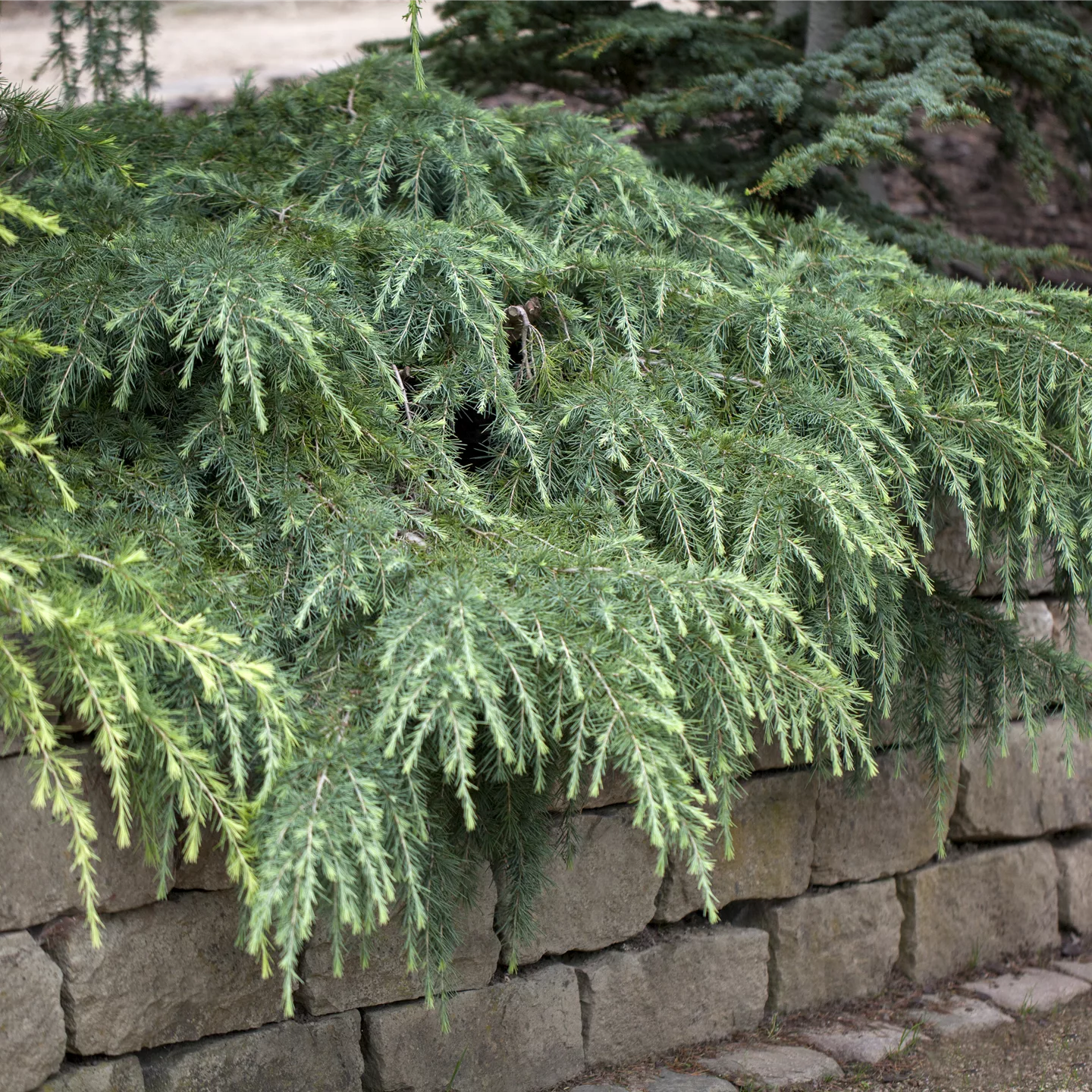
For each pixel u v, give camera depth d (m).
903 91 2.91
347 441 2.09
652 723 1.74
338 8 10.57
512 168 2.63
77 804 1.59
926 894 3.12
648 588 1.87
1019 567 2.52
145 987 2.00
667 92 3.30
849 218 3.55
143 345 1.92
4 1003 1.83
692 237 2.67
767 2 4.03
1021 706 2.58
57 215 1.71
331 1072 2.25
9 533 1.71
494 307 2.21
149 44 3.71
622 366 2.28
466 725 1.63
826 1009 2.98
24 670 1.58
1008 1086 2.67
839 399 2.25
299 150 2.77
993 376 2.42
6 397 1.95
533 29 3.74
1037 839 3.38
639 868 2.61
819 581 2.21
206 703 1.72
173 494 1.97
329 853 1.58
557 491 2.20
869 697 1.94
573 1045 2.56
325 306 2.07
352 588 1.84
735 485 2.13
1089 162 3.95
